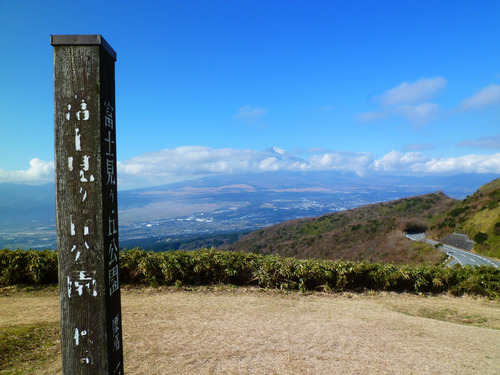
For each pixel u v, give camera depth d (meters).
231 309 4.94
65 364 1.74
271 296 5.87
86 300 1.73
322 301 5.80
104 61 1.79
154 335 3.76
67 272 1.73
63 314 1.74
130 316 4.41
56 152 1.74
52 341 3.40
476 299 6.82
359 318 4.86
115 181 1.91
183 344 3.54
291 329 4.18
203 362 3.14
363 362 3.32
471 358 3.56
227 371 3.00
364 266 6.85
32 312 4.43
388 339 4.00
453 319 5.38
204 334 3.86
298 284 6.41
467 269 7.45
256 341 3.72
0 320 4.03
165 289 5.93
